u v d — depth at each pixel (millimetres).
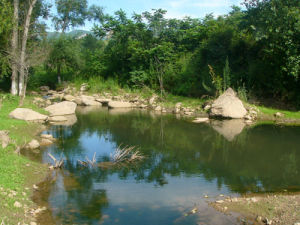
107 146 13102
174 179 9227
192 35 30750
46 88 34938
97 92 31656
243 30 25969
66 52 35750
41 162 10461
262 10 21078
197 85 26469
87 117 20609
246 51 25312
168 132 16141
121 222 6504
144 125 18047
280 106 21406
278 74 21203
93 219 6613
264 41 22047
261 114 19703
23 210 6695
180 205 7379
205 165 10680
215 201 7598
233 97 20422
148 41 32625
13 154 10312
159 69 29969
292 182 9039
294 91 21094
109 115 21688
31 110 17234
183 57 29766
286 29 19406
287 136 14984
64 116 20766
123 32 32125
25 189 7883
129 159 11156
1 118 15477
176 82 28594
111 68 35125
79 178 9172
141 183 8859
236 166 10562
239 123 18453
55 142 13523
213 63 26641
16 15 22219
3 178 7875
